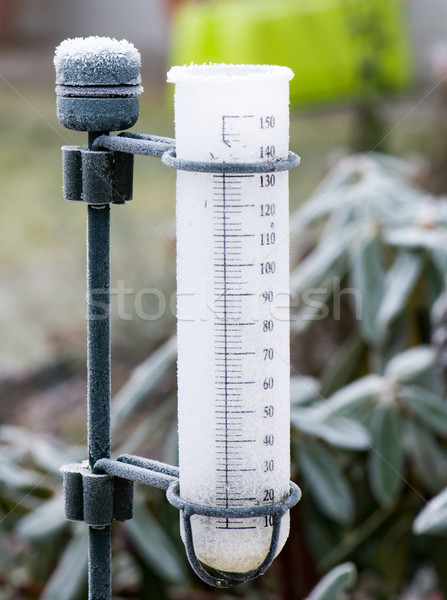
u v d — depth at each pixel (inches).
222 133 27.9
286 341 28.9
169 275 67.9
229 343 28.4
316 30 91.4
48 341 79.7
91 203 29.5
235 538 28.6
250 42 92.7
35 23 189.6
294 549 42.9
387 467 40.0
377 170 48.5
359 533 44.3
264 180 28.1
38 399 71.5
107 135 29.5
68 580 38.6
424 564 49.8
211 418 28.6
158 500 41.2
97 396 30.0
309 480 39.6
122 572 46.2
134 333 69.1
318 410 39.8
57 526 39.1
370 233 43.4
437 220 43.4
